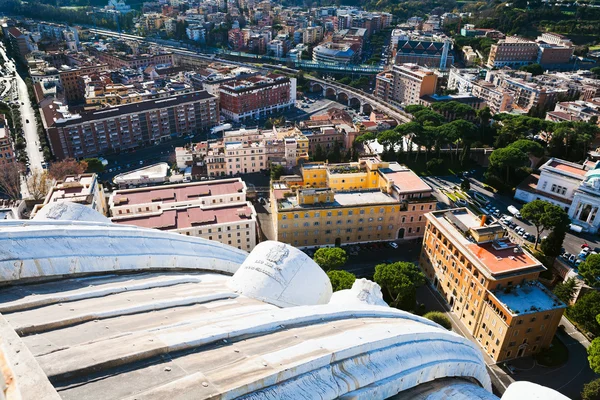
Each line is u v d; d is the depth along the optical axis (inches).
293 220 5925.2
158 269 2347.4
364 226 6161.4
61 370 1095.0
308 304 2304.4
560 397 1475.1
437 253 5285.4
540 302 4170.8
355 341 1526.8
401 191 6092.5
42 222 2167.8
